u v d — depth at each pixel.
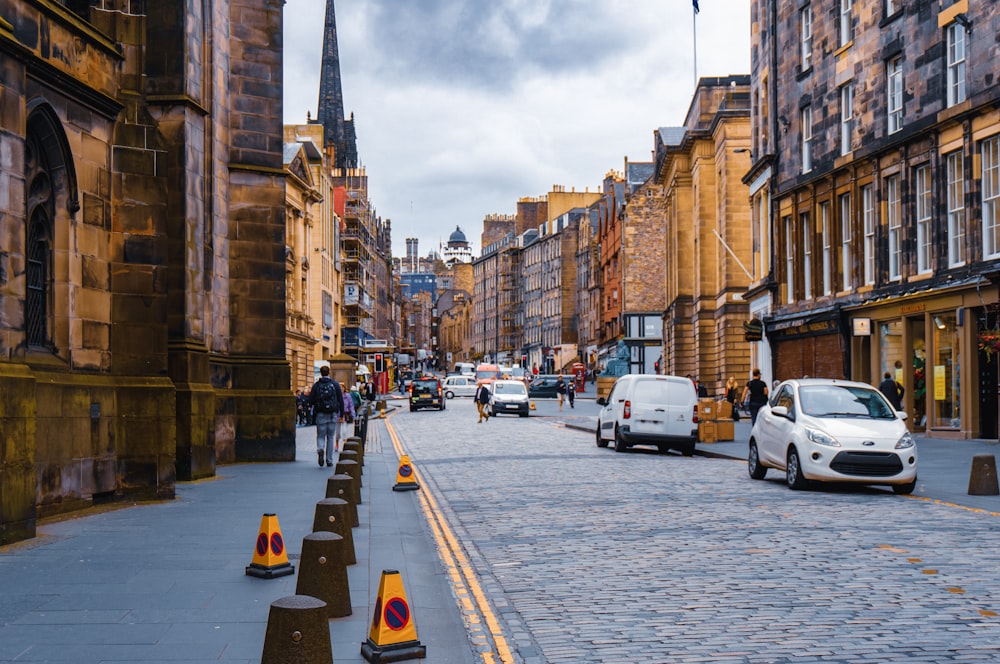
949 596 8.52
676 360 67.06
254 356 23.95
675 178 67.38
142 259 15.59
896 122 30.48
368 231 109.12
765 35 41.66
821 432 16.81
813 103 36.25
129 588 8.69
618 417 27.84
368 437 35.50
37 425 12.95
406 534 12.31
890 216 30.88
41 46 13.27
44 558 10.18
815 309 35.97
